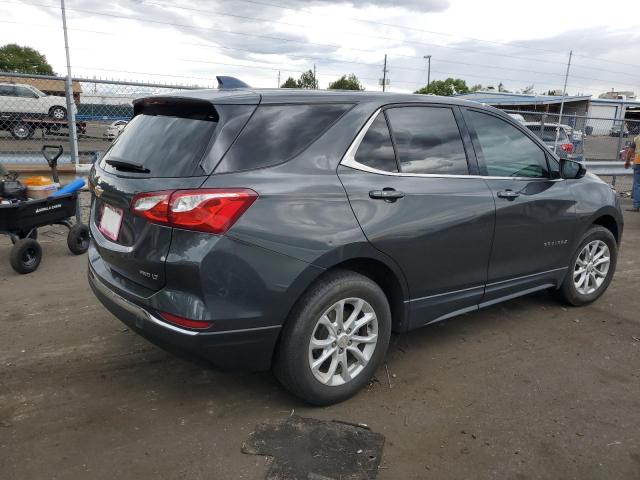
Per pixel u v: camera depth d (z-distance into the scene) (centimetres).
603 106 3406
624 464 260
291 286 270
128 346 374
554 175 419
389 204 306
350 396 311
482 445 272
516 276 395
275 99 288
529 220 388
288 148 281
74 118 766
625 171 1331
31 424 281
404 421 291
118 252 282
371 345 313
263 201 262
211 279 252
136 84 786
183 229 250
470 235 347
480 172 363
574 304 467
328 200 282
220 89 308
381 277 326
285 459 256
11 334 388
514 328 423
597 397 321
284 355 281
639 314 461
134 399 308
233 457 258
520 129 404
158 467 250
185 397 312
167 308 257
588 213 438
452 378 341
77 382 325
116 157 306
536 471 253
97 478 242
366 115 312
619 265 625
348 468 251
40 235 677
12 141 862
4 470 245
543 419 296
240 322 261
